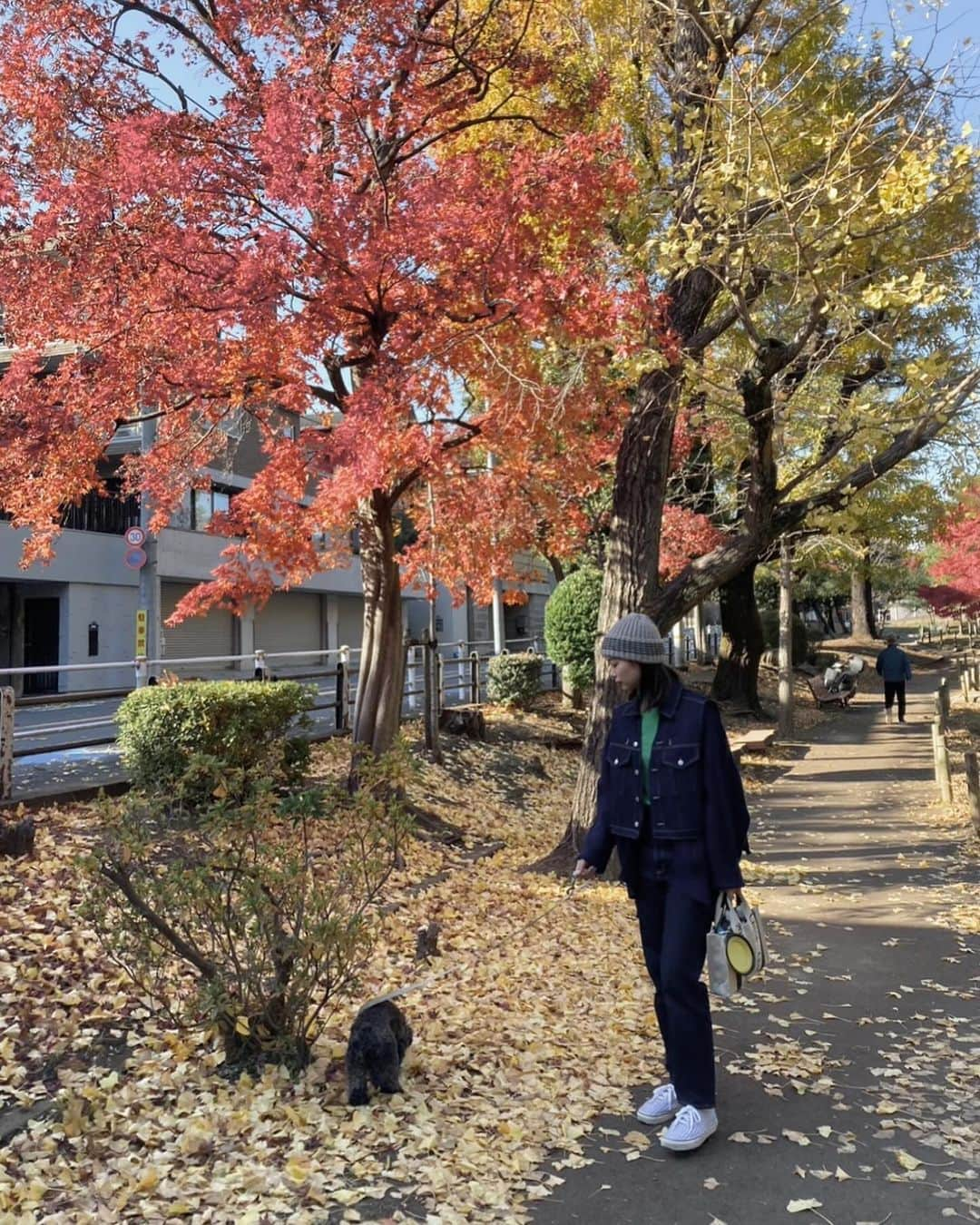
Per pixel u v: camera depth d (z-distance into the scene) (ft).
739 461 48.34
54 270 23.27
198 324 23.65
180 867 13.03
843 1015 16.51
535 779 43.73
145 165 21.86
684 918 11.68
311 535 29.89
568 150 24.62
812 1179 10.98
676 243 22.56
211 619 99.09
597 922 22.39
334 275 22.72
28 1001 14.67
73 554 81.00
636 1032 15.71
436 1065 13.66
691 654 119.75
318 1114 12.10
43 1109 12.03
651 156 31.89
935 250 28.89
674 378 26.61
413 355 24.02
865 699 93.61
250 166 23.89
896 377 33.63
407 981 17.40
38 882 19.06
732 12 27.89
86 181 23.15
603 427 26.84
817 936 21.34
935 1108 12.75
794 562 63.98
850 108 29.48
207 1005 12.42
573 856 27.48
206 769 15.31
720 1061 14.51
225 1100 12.38
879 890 25.52
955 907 23.44
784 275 26.43
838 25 28.71
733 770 12.00
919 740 60.75
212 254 22.77
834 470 40.57
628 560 27.55
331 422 30.42
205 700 24.73
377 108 25.55
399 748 15.80
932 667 139.23
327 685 85.20
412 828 14.62
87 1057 13.55
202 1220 9.91
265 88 23.17
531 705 59.62
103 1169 10.87
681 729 11.93
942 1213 10.21
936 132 25.20
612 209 27.66
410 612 138.10
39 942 16.51
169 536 86.53
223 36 25.70
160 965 13.14
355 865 14.07
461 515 31.81
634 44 30.66
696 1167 11.27
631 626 12.34
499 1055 14.40
